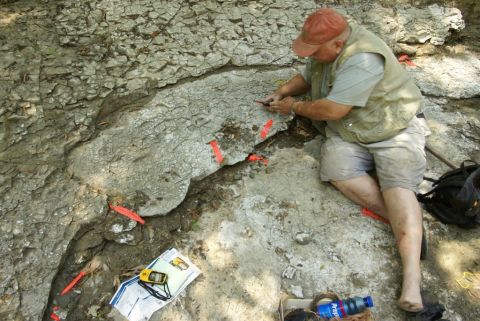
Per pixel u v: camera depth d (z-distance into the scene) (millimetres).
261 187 2510
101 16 3080
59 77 2701
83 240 2174
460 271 2258
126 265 2152
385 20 3557
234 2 3393
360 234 2342
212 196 2455
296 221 2369
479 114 3098
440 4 3807
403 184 2215
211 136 2623
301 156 2684
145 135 2568
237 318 2014
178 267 2133
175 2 3275
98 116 2611
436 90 3207
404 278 2049
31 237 2092
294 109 2549
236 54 3090
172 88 2832
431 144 2838
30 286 1967
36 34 2875
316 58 2250
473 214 2246
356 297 1986
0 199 2172
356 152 2395
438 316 2004
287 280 2150
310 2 3549
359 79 2127
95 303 2027
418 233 2131
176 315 1994
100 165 2404
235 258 2205
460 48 3631
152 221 2301
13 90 2564
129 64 2871
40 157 2361
